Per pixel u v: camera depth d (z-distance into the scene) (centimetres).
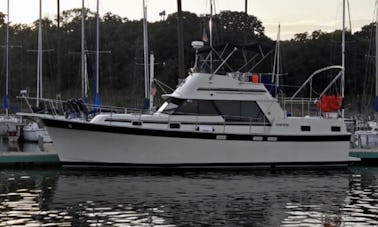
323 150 2144
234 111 2102
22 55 7188
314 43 8081
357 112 4666
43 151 2367
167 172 2022
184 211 1434
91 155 2012
